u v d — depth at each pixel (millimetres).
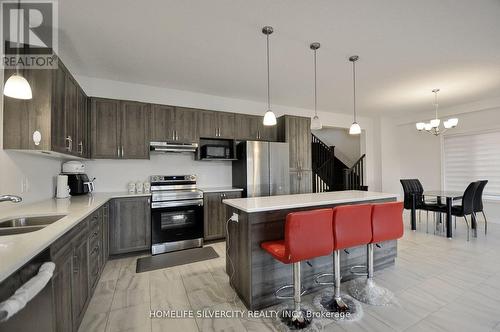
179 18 2164
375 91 4227
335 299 2002
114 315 1916
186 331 1731
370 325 1771
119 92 3668
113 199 3104
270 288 2062
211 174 4316
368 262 2205
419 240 3768
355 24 2283
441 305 2012
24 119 1968
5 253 1015
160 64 3105
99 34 2406
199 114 3904
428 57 2965
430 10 2080
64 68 2303
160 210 3365
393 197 2766
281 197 2590
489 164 4938
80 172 3160
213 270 2768
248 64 3125
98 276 2396
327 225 1804
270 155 4156
